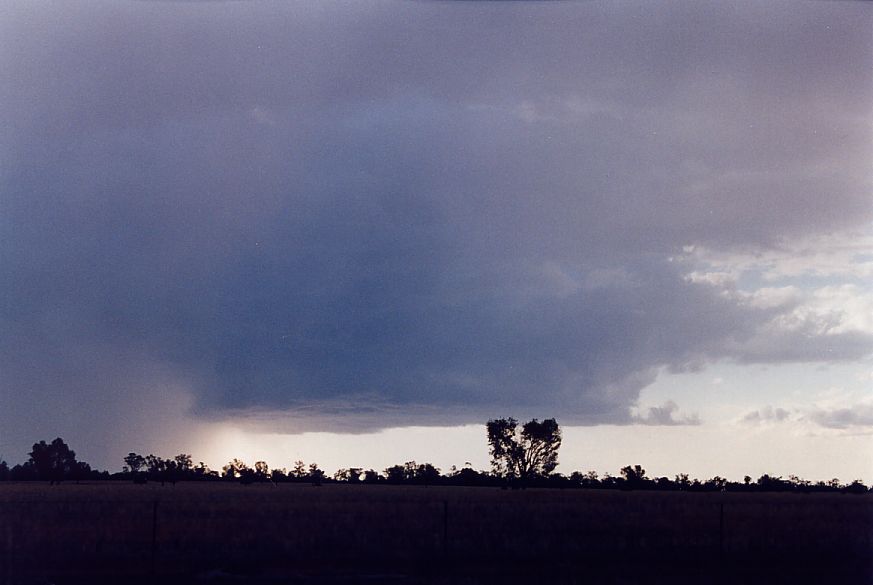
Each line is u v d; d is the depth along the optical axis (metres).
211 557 25.89
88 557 25.56
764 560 27.41
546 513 50.28
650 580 22.44
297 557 26.02
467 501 67.38
